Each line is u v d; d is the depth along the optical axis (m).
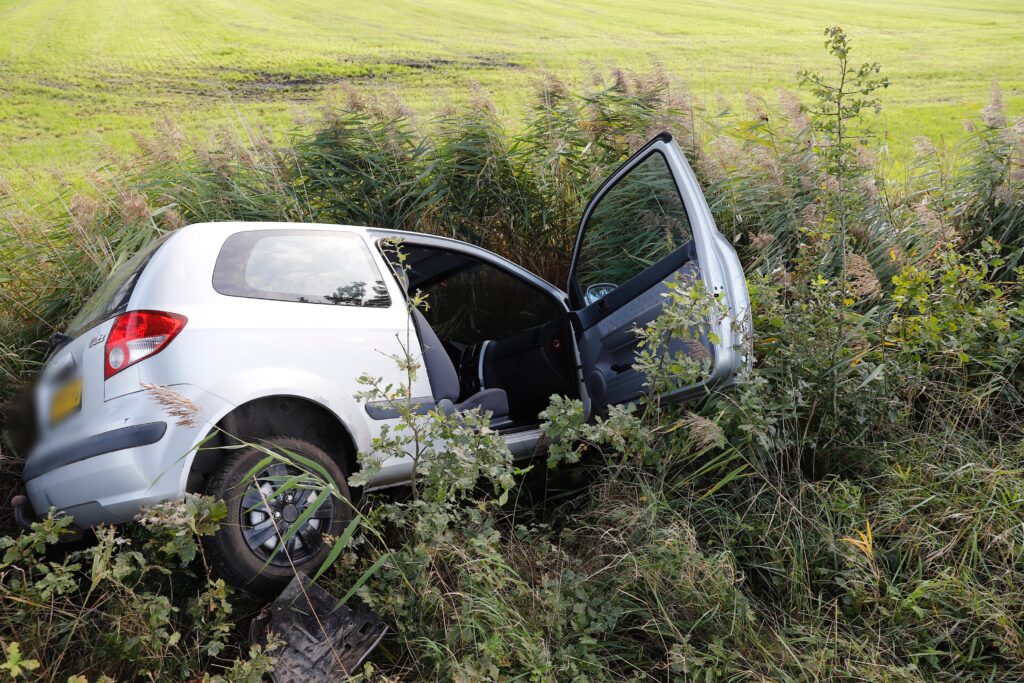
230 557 2.74
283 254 3.27
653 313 3.74
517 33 37.62
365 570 2.90
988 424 3.86
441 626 2.66
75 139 19.09
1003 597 2.78
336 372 3.15
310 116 6.65
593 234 4.42
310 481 2.94
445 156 6.49
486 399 3.95
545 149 6.70
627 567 2.88
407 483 3.46
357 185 6.33
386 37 36.75
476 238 6.44
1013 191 5.67
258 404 2.98
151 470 2.65
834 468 3.59
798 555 2.98
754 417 3.27
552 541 3.39
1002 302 4.43
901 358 3.97
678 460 3.40
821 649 2.60
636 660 2.69
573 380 4.18
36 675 2.39
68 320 4.82
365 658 2.61
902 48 31.09
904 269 4.40
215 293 2.97
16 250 5.16
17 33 37.09
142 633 2.39
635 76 6.99
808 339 3.70
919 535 3.04
